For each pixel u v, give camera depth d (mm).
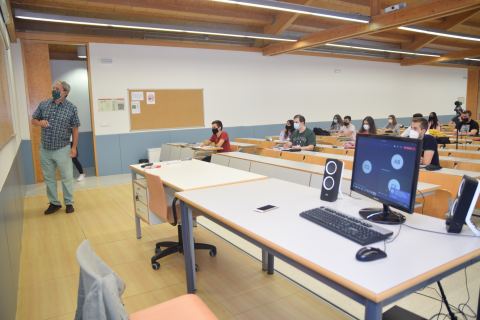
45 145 4387
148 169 3412
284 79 9688
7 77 4082
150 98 7812
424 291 2404
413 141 1501
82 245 1263
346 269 1200
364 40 10375
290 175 3557
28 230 3914
